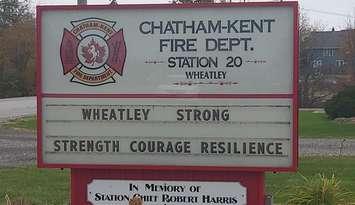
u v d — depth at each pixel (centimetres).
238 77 636
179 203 654
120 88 653
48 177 1224
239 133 638
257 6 631
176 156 647
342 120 3138
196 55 641
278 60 631
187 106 644
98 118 657
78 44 656
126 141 654
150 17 646
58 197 995
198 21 639
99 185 663
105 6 651
